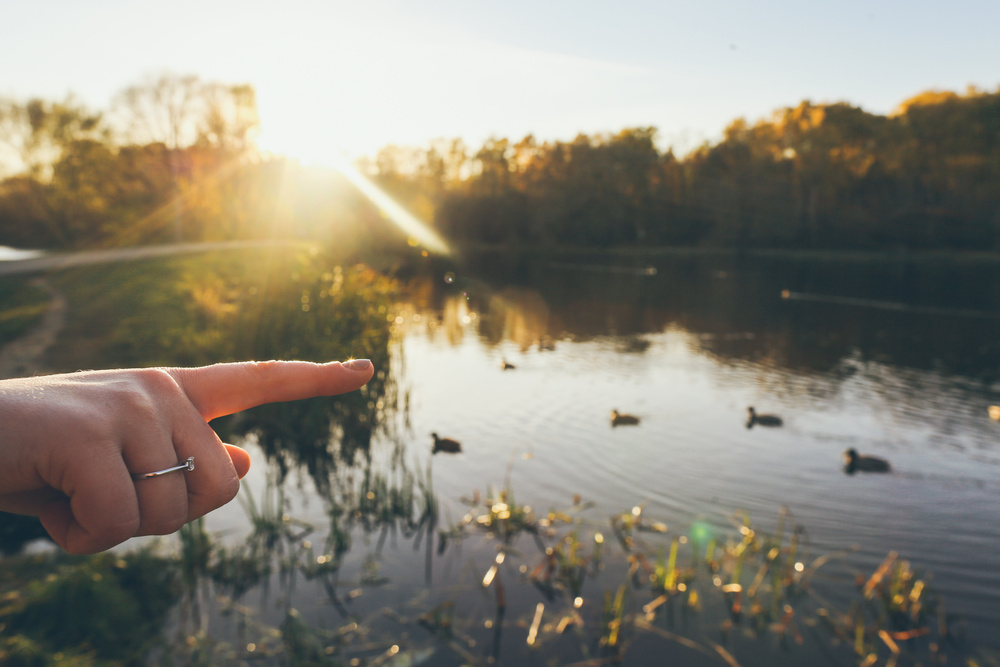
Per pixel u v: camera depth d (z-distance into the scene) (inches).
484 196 2527.1
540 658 206.8
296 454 374.3
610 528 295.0
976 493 341.7
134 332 543.2
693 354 696.4
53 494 23.1
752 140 2783.0
